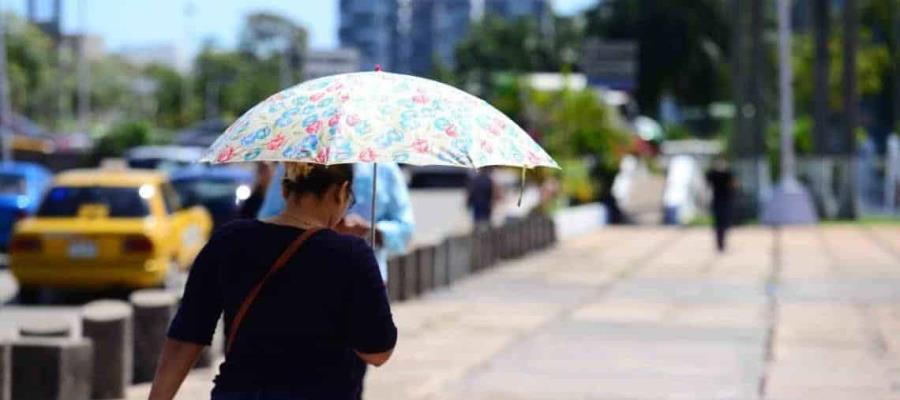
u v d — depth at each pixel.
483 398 25.70
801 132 101.44
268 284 10.69
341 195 11.41
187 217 43.56
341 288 10.68
